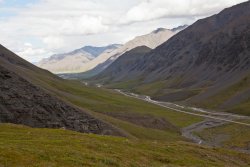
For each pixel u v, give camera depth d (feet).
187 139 511.81
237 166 229.25
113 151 176.76
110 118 488.44
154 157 190.80
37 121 344.69
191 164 195.00
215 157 241.14
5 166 118.01
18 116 335.67
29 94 373.81
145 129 489.26
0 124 226.17
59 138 190.08
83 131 372.79
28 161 127.34
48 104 377.91
